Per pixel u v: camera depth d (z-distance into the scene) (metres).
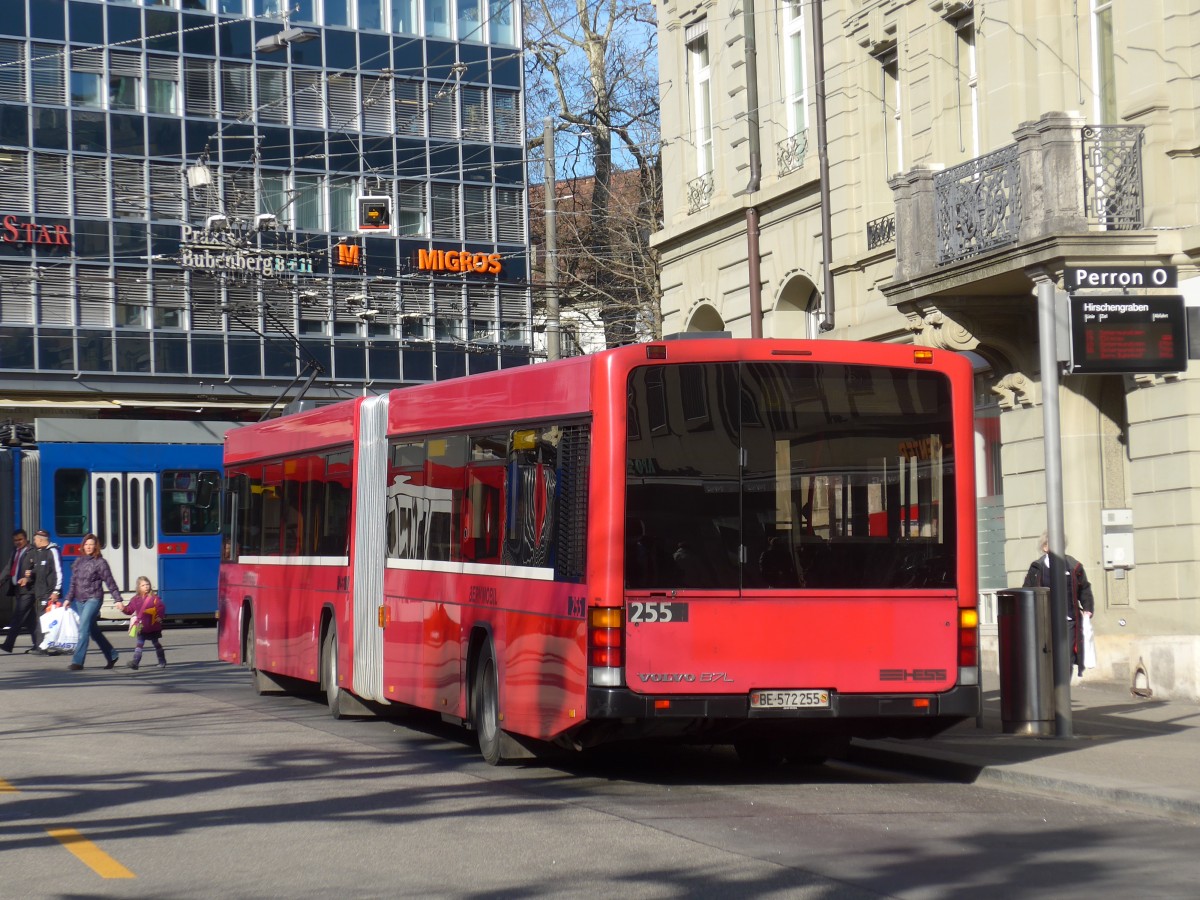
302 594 18.92
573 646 12.06
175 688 21.56
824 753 13.78
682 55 29.28
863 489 12.31
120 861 9.30
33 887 8.59
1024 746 13.67
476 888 8.48
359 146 54.06
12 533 34.59
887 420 12.41
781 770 13.52
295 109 53.09
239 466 22.17
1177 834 10.09
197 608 36.41
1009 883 8.56
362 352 53.78
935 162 22.08
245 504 21.78
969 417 12.58
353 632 17.17
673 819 10.73
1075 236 17.30
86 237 49.78
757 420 12.16
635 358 11.99
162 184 51.00
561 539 12.42
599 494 11.91
